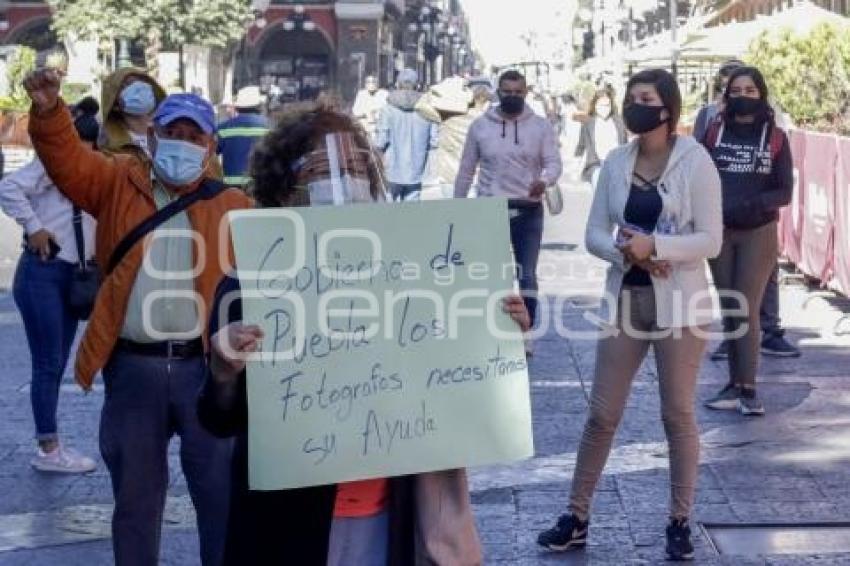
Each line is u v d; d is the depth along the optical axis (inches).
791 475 391.2
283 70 3772.1
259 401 184.7
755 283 455.8
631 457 412.8
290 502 188.2
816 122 1021.8
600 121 931.3
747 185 448.8
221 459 271.4
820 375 527.8
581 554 329.4
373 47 3735.2
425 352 189.9
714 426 449.4
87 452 428.5
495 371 191.9
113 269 269.4
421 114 812.6
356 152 193.8
